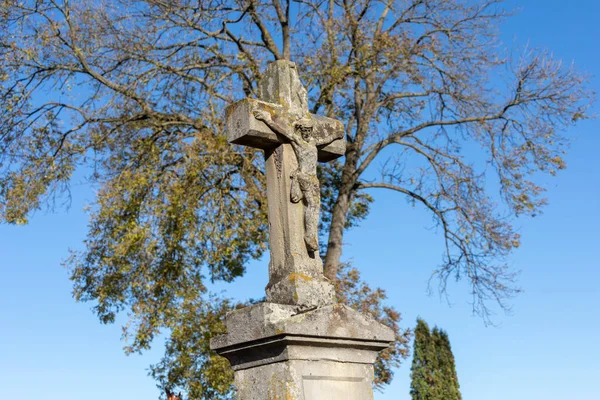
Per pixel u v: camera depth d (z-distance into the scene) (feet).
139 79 57.31
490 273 61.62
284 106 27.02
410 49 60.13
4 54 54.90
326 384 23.58
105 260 55.77
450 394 87.86
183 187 55.93
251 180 56.65
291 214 25.94
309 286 24.90
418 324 90.94
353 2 62.08
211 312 56.75
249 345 23.58
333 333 23.43
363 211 70.03
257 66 58.23
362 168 65.77
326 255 63.46
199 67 58.59
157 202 55.93
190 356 56.29
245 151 56.29
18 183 55.77
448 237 63.98
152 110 59.26
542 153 60.18
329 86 57.82
